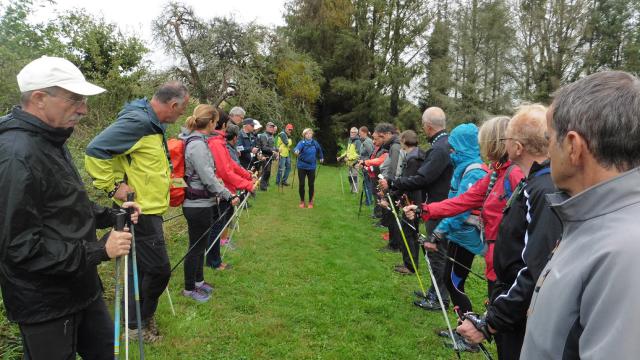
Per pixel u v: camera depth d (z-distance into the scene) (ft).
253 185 15.39
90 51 33.86
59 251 5.84
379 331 12.27
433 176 13.10
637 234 2.94
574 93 3.52
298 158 29.94
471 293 15.83
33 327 6.06
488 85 78.07
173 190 12.58
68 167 6.42
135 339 10.66
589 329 3.01
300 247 20.36
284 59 67.82
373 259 18.95
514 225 6.30
